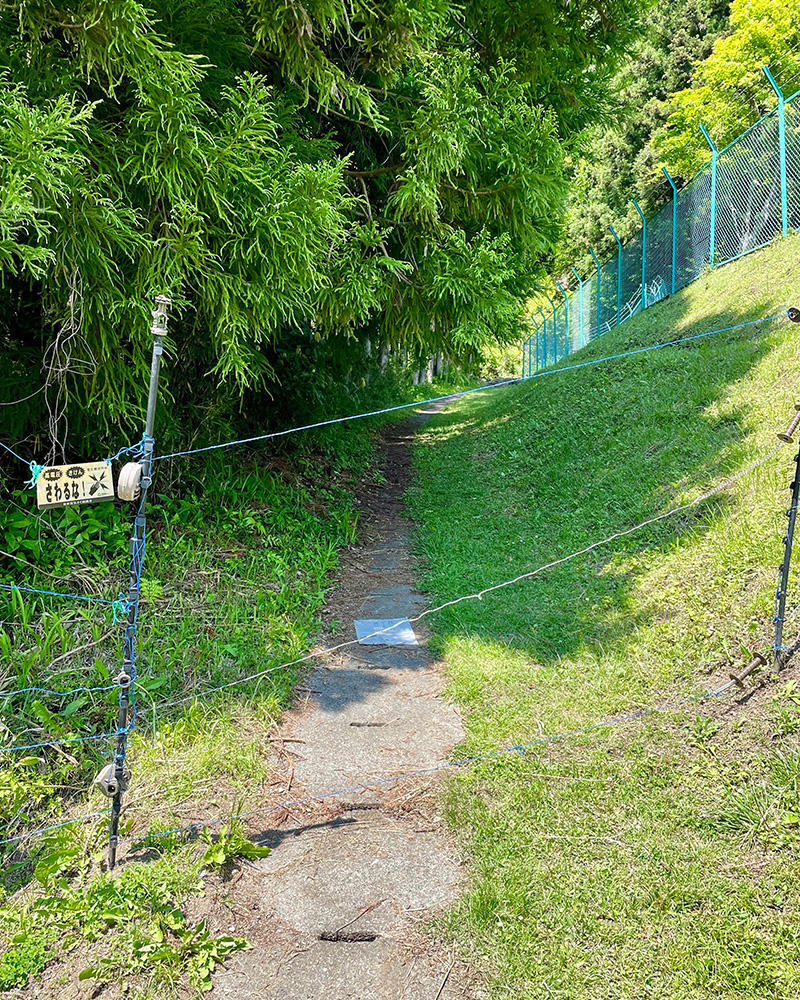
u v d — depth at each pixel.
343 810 3.10
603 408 8.33
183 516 5.77
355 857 2.81
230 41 4.30
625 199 26.73
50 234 3.61
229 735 3.55
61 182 3.25
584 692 3.71
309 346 8.48
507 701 3.80
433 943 2.40
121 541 4.98
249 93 3.90
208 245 4.21
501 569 5.74
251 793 3.19
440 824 2.97
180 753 3.42
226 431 6.66
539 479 7.74
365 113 4.59
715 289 9.55
